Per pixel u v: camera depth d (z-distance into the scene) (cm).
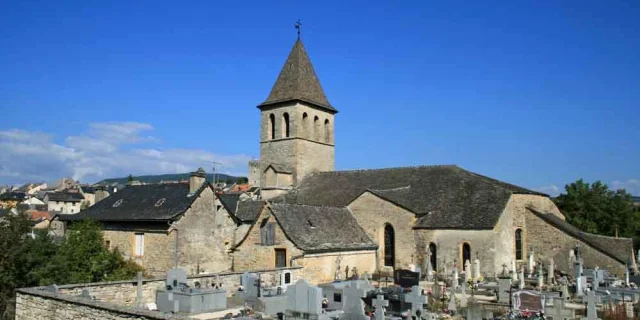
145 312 1595
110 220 3981
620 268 3566
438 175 4459
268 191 5122
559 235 3872
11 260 2528
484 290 3178
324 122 5512
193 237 3819
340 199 4534
